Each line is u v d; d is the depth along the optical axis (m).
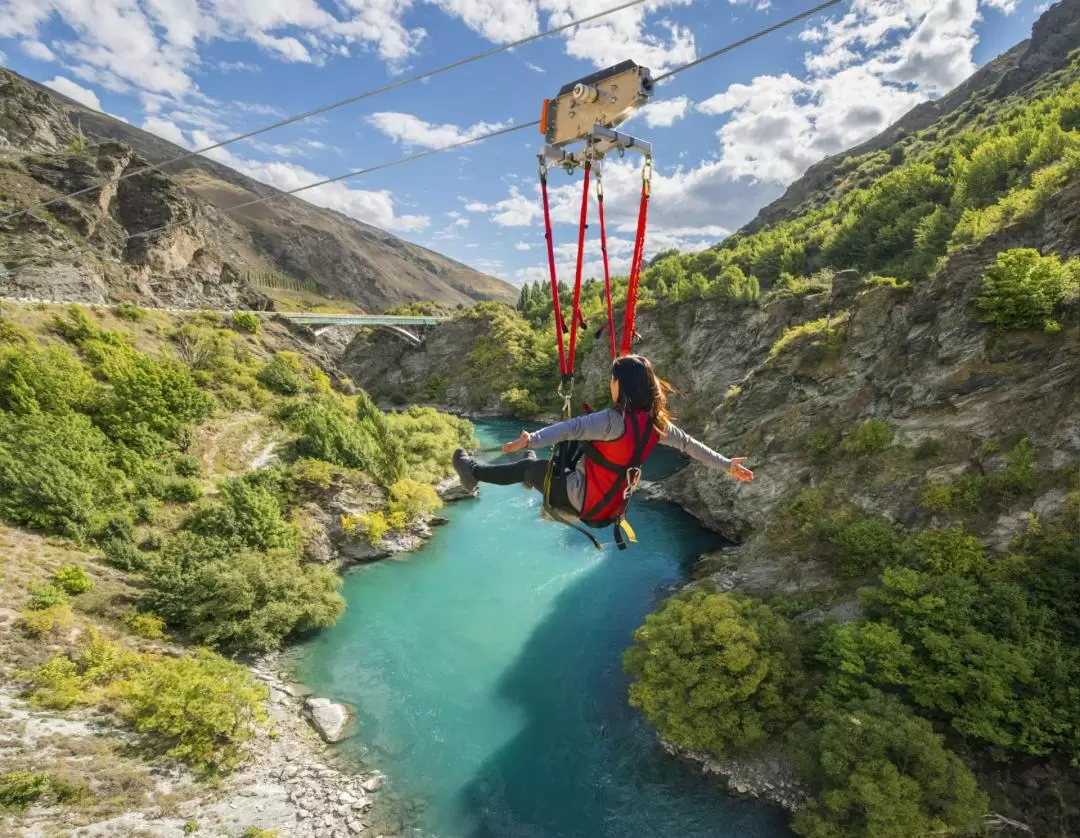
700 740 22.08
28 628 24.20
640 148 5.82
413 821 21.20
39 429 34.00
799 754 20.11
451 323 134.25
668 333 96.19
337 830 20.38
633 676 28.92
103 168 79.94
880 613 25.05
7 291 54.84
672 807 21.38
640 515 51.50
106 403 39.84
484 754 24.34
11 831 16.83
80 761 19.72
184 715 22.19
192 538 33.12
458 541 45.44
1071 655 20.48
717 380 79.81
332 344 138.25
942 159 110.62
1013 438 29.62
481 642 32.12
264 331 71.62
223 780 21.30
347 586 37.88
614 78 5.63
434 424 68.62
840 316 49.78
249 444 46.75
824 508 33.88
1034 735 19.12
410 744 24.77
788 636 24.45
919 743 18.25
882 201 102.31
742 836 20.06
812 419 42.59
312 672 29.14
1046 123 90.56
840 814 18.56
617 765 23.47
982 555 25.36
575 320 5.88
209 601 29.52
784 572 32.34
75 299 60.34
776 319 71.38
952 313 36.72
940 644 21.33
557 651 31.30
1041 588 23.06
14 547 28.34
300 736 24.61
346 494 43.28
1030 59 157.25
